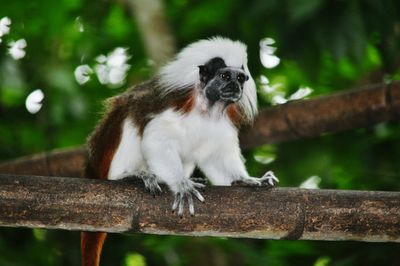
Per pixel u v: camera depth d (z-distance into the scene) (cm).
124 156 812
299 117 1009
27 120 1284
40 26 1212
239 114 840
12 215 655
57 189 661
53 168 1015
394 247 977
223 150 830
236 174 827
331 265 1018
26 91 1205
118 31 1359
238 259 1052
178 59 821
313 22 1018
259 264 997
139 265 1205
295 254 1091
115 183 676
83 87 1336
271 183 750
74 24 1311
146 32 1089
